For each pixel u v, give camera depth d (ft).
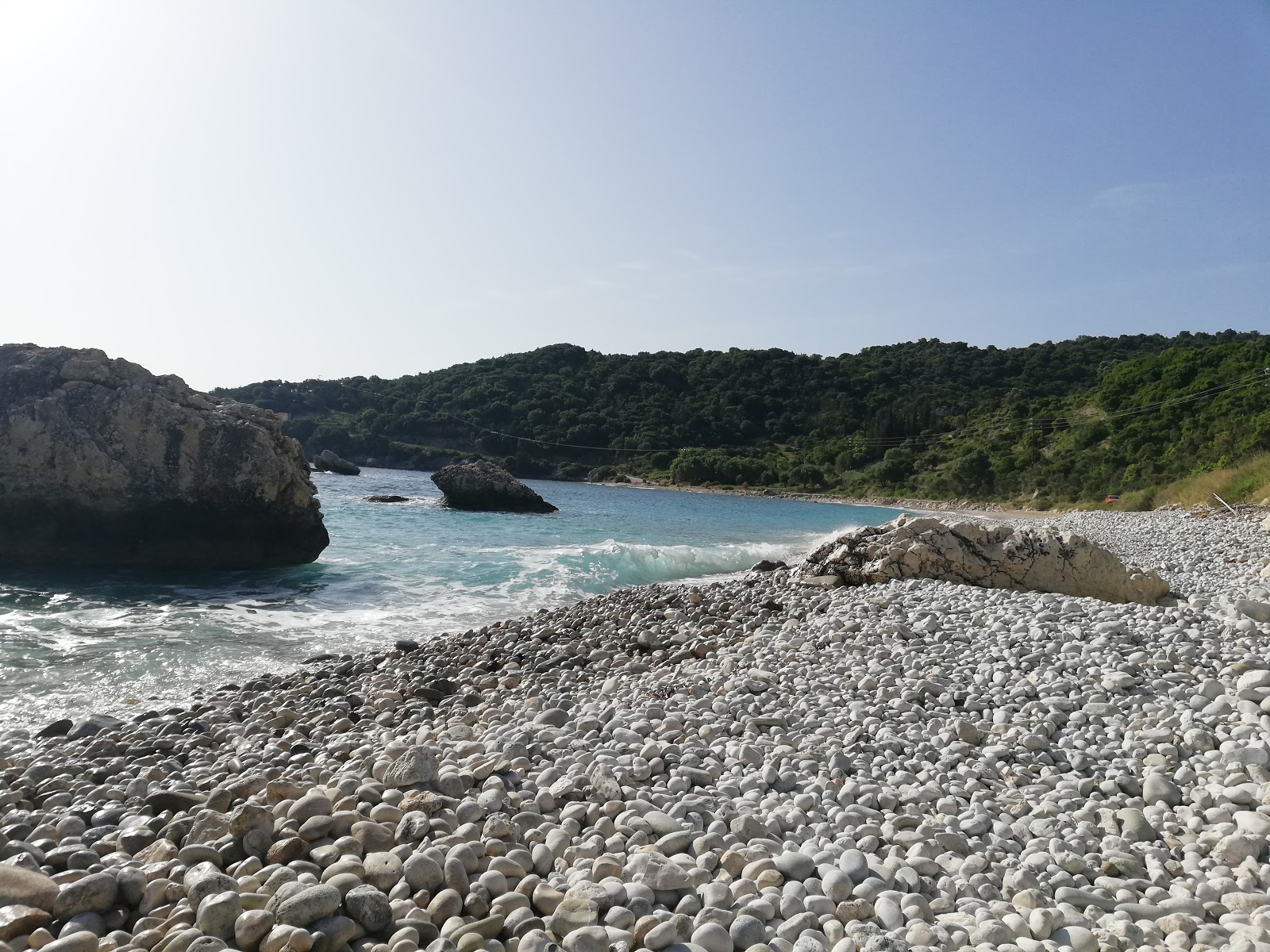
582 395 361.30
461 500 132.16
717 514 158.92
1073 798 15.47
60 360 54.85
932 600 34.60
